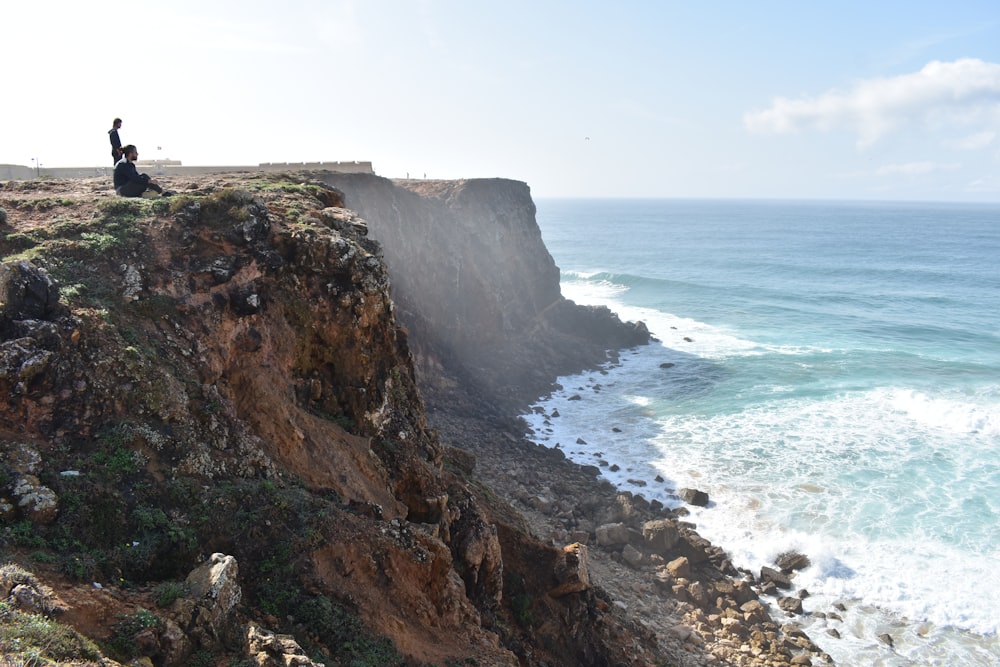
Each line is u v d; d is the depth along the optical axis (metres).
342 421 19.23
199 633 10.15
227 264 18.27
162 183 28.05
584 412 48.31
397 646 13.36
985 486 35.78
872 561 30.23
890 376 54.12
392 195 49.81
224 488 13.52
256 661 10.22
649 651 23.61
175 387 14.49
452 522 20.16
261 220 19.41
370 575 14.38
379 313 20.92
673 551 31.33
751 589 29.08
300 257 19.44
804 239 196.50
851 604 28.11
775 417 45.94
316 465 16.94
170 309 16.52
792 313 81.94
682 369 57.78
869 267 124.56
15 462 11.34
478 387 49.88
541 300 69.75
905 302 89.06
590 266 130.50
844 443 41.44
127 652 9.10
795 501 35.00
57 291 14.09
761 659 24.75
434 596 15.68
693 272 120.00
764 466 38.84
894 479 36.81
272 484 14.46
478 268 58.78
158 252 17.83
